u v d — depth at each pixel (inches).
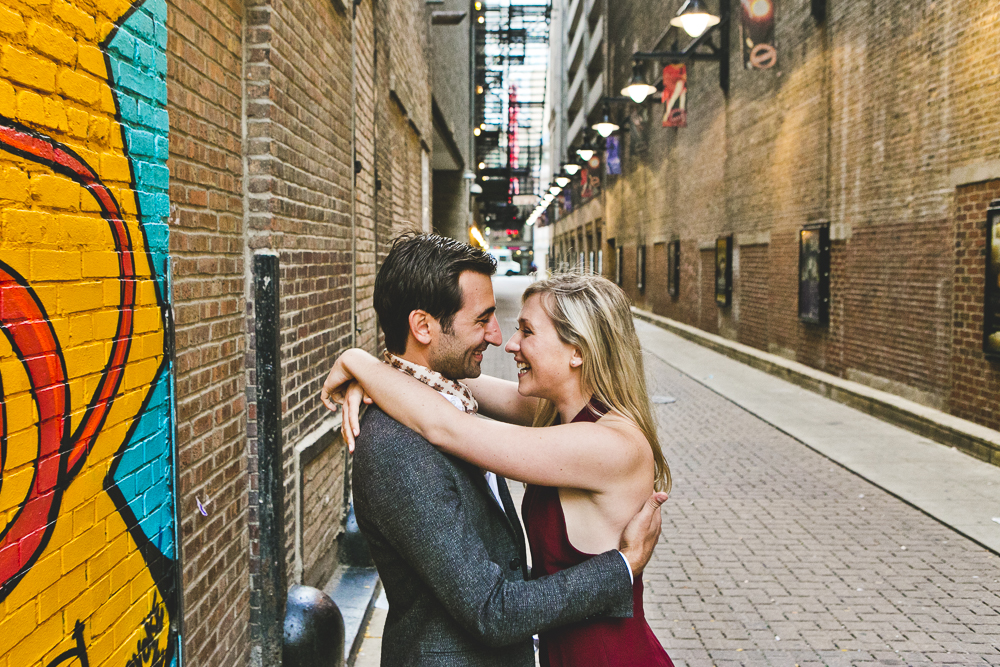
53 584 64.4
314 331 157.4
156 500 85.8
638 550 62.8
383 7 270.8
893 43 381.1
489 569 57.0
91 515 71.0
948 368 336.8
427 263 64.1
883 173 394.9
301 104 145.6
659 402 443.2
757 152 600.1
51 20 65.1
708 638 163.3
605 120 717.9
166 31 89.6
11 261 58.3
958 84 324.2
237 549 120.9
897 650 158.1
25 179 60.5
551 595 57.6
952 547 215.3
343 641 132.3
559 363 69.5
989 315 302.4
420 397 61.7
